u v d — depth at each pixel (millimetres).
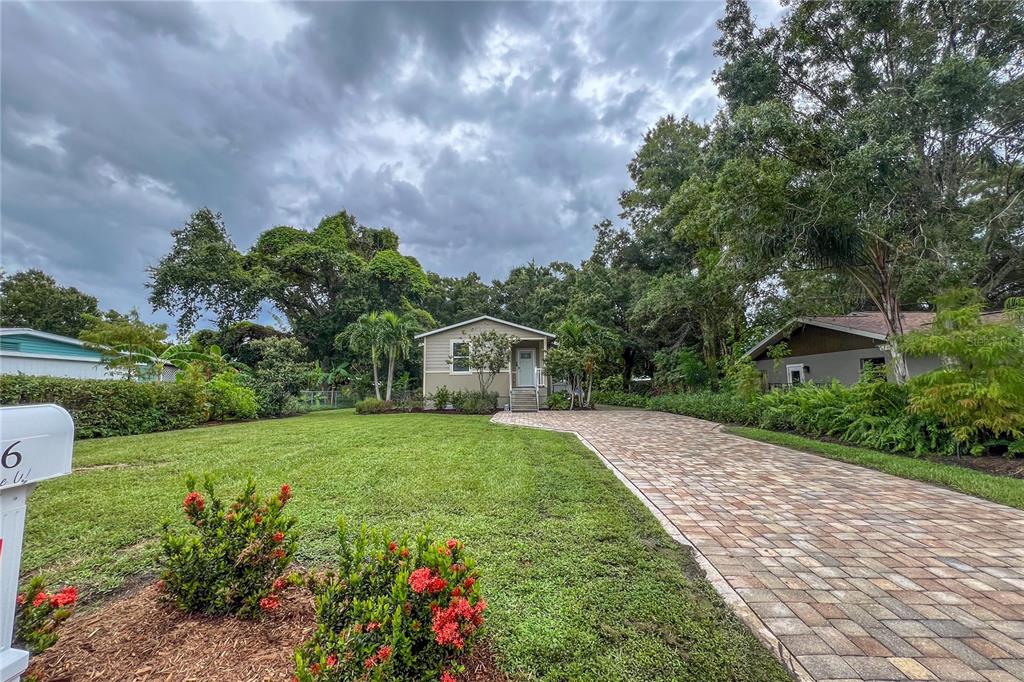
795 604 2594
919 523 4027
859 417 7891
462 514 4039
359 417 13875
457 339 18188
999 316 9594
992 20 9617
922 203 9633
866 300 15359
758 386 11805
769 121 8984
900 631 2332
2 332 12820
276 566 2344
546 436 9125
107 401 8844
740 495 4902
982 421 6199
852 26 10445
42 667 1810
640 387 22656
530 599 2568
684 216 14484
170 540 2275
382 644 1658
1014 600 2660
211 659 1894
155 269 24016
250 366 23906
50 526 3645
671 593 2684
